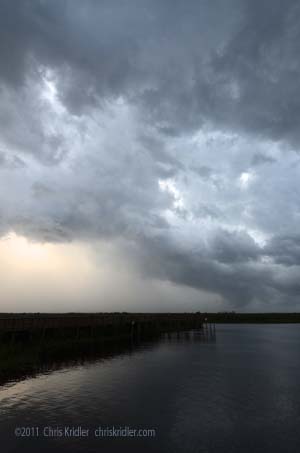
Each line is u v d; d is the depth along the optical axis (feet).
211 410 70.74
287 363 133.69
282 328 430.61
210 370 115.34
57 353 143.95
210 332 327.26
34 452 51.19
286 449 52.90
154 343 209.97
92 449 52.24
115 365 122.11
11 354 119.03
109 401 75.66
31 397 77.41
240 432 59.16
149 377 101.45
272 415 67.87
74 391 83.41
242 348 189.88
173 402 75.82
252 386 92.07
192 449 52.70
